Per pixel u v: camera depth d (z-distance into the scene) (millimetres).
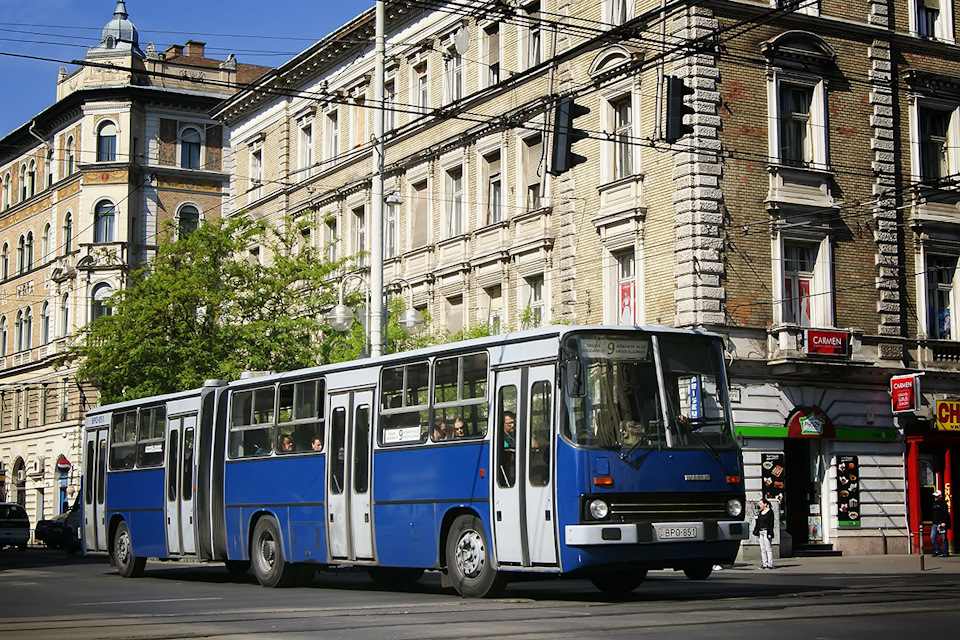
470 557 18266
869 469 35469
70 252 71750
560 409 16641
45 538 55969
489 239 41469
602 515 16234
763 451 33500
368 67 48406
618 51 35781
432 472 19062
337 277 45969
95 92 71188
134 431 28078
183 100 73062
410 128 45750
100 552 29250
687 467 16969
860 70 36562
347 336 40438
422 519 19188
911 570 27469
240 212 44719
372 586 23266
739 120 34188
